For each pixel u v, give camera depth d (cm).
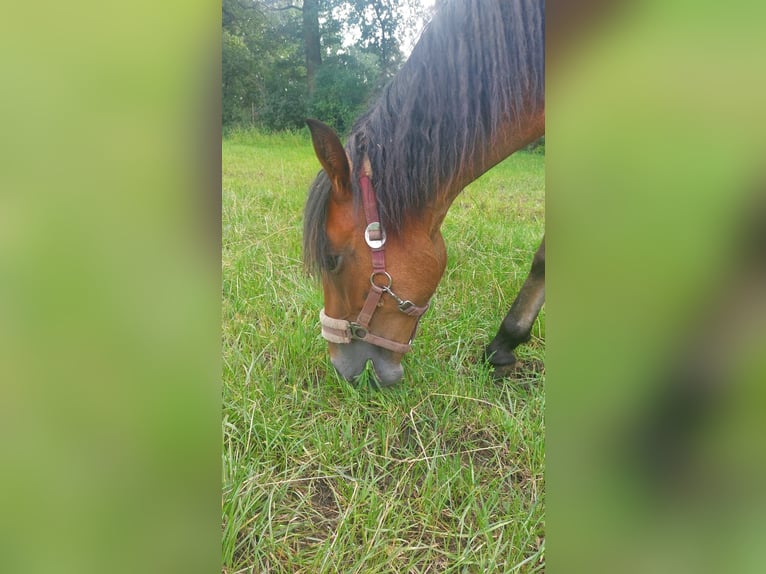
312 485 137
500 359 185
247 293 205
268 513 120
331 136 131
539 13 142
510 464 146
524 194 336
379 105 145
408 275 145
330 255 141
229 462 126
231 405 150
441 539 123
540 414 153
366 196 138
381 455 142
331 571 112
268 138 596
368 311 145
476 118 143
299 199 301
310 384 164
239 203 289
